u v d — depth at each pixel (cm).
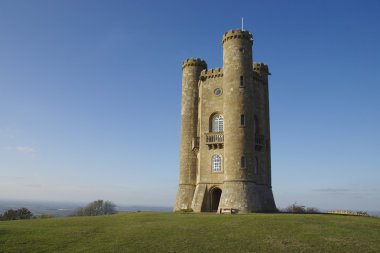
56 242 2317
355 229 2667
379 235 2483
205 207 4800
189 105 5550
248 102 4719
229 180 4497
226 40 4962
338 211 5338
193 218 3272
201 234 2492
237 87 4731
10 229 2711
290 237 2394
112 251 2109
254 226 2741
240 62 4812
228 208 4328
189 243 2262
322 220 3039
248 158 4547
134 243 2277
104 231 2686
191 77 5641
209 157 4991
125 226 2888
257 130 5119
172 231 2598
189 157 5369
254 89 5222
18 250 2128
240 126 4606
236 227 2716
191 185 5272
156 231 2608
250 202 4369
